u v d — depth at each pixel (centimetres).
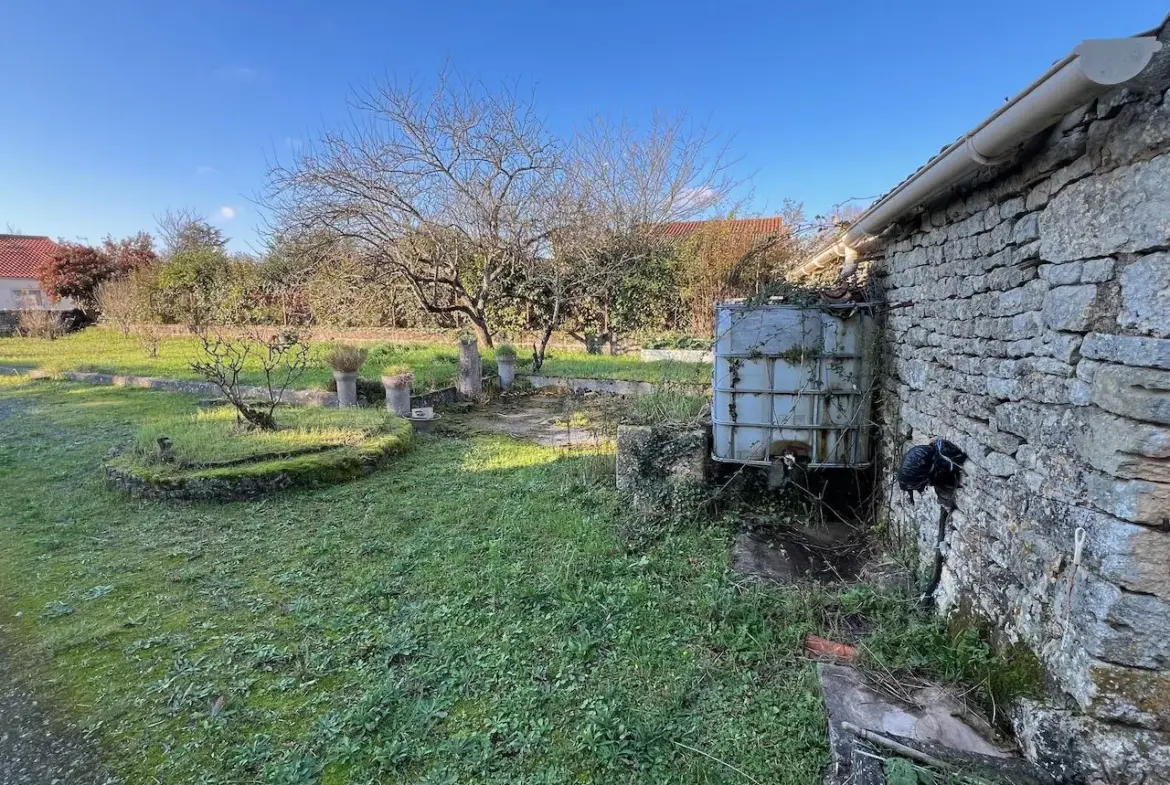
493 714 239
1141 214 153
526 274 1424
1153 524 154
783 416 429
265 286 1769
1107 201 166
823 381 423
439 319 1582
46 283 2486
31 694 264
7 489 553
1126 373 157
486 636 296
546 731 228
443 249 1301
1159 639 156
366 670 272
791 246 1270
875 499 426
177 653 292
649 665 265
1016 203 223
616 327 1517
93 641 305
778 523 433
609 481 531
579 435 774
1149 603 156
